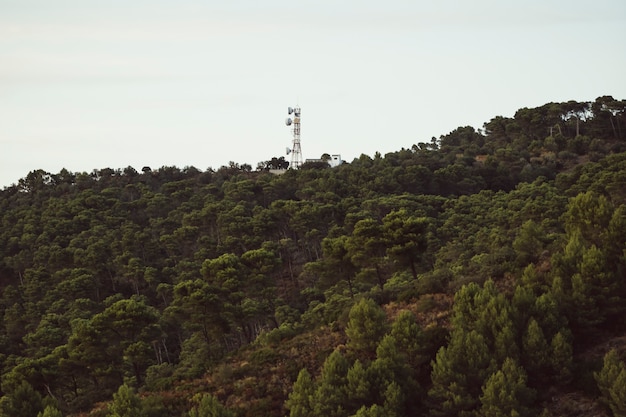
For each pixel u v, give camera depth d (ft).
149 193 387.14
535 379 118.62
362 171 406.62
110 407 124.16
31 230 336.90
